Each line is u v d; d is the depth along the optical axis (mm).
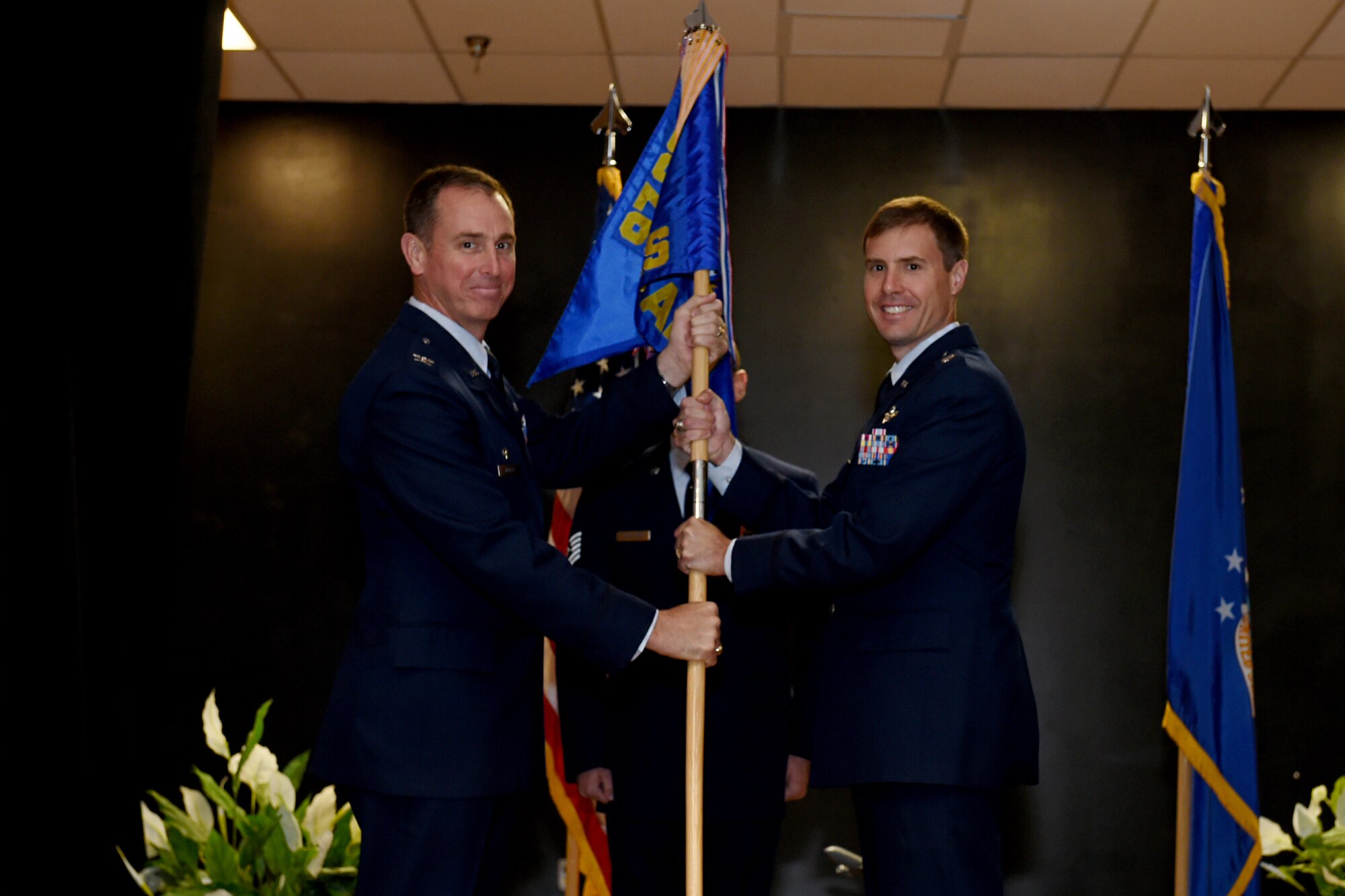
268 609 4871
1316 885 4133
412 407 2104
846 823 4668
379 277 5051
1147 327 4914
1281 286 4922
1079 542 4820
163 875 3455
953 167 5027
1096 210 4988
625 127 3369
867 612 2295
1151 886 4641
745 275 4996
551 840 4660
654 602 2834
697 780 2213
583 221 5023
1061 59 4637
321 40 4598
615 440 2512
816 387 4930
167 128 2186
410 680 2045
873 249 2512
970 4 4266
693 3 4289
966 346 2434
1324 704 4719
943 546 2297
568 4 4312
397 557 2135
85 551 2107
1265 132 5004
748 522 2588
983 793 2221
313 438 4961
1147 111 5027
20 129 1962
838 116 5074
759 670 2787
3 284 1938
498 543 2064
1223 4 4219
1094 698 4738
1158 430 4859
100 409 2121
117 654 2125
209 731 3793
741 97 5000
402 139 5105
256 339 5012
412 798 2012
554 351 2490
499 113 5102
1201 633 3277
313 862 3465
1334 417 4848
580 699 2859
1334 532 4797
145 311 2158
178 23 2199
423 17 4426
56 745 1937
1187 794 3273
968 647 2227
